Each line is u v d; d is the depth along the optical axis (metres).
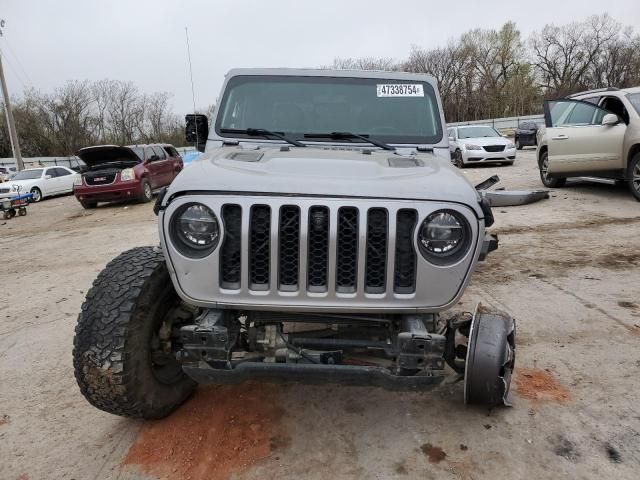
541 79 62.81
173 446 2.80
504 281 5.34
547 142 9.99
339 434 2.87
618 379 3.32
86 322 2.60
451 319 2.83
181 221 2.39
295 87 3.75
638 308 4.47
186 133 3.94
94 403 2.74
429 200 2.35
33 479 2.58
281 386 3.42
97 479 2.57
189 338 2.43
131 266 2.75
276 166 2.61
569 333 4.03
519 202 7.45
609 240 6.68
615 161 8.59
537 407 3.04
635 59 58.06
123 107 54.50
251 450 2.75
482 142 16.58
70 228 11.09
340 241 2.36
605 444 2.70
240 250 2.37
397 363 2.38
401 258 2.38
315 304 2.37
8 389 3.53
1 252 8.95
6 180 19.97
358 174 2.53
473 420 2.95
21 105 50.19
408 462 2.61
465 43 59.66
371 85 3.76
